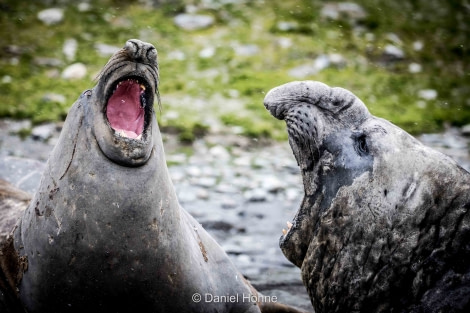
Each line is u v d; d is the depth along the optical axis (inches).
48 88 1082.1
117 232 475.5
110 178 472.4
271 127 1010.1
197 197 856.9
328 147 531.5
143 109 484.7
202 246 550.3
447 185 493.7
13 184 716.7
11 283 512.1
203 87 1094.4
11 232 530.3
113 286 486.3
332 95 541.6
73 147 482.6
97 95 482.6
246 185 886.4
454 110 1085.1
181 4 1286.9
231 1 1298.0
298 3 1298.0
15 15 1251.2
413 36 1253.7
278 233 792.3
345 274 520.1
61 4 1285.7
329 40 1213.1
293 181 901.2
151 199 479.8
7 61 1146.0
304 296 678.5
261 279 705.0
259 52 1179.9
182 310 509.7
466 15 1317.7
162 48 1186.6
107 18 1251.8
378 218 505.0
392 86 1128.2
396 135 517.3
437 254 490.0
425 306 490.3
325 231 528.4
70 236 478.3
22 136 980.6
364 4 1314.0
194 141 979.3
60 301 494.6
